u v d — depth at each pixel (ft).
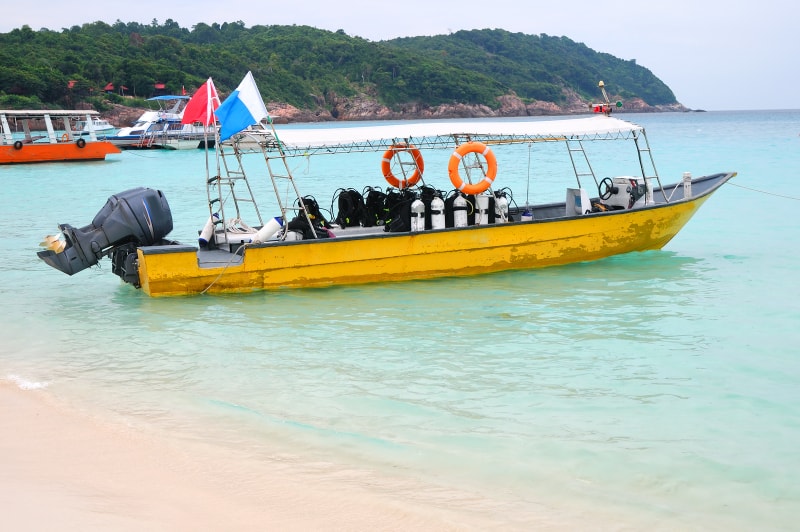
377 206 44.32
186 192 98.94
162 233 39.78
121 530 15.66
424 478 19.29
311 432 22.22
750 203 73.05
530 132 43.57
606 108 47.83
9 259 52.06
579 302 37.52
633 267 45.11
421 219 41.16
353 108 539.70
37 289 42.29
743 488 19.07
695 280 41.96
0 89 343.67
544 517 17.31
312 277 39.73
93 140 152.97
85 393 25.62
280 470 19.53
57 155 147.84
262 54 542.57
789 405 24.61
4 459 19.71
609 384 26.53
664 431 22.58
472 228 41.57
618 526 17.01
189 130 193.98
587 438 22.04
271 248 38.73
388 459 20.43
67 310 37.19
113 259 40.81
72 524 15.83
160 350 30.63
